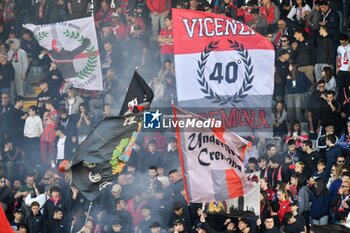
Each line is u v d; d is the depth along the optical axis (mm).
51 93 78625
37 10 84625
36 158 76750
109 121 57531
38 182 74312
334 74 77375
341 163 68562
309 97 75125
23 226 68812
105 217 68688
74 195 69062
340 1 83625
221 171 61219
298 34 77562
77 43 73250
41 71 83750
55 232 69000
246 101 64188
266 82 64125
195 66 63812
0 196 71000
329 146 70500
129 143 57812
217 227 66188
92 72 73562
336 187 68125
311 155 70875
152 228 67000
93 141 57500
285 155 71438
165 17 81562
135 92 59312
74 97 77188
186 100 63938
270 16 80438
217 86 64000
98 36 81062
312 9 80562
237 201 63875
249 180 63188
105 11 82438
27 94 83500
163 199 68875
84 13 83312
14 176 76000
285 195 66188
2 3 86688
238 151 60969
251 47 63938
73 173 57688
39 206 69750
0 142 76750
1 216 56094
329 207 68062
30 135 76812
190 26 63688
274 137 73875
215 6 81562
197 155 61125
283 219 65812
